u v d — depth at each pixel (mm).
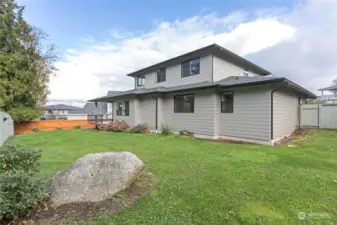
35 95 17078
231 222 2518
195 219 2576
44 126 17562
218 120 9922
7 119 10562
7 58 15180
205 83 10805
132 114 14492
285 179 3898
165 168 4695
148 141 8906
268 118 8125
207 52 11289
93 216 2668
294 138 9555
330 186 3555
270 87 8047
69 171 3426
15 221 2521
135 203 3012
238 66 13469
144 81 16875
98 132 13234
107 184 3283
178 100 11898
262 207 2865
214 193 3320
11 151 3484
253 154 6094
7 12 15766
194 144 8023
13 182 2525
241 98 9109
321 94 21609
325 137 9422
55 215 2689
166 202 3033
